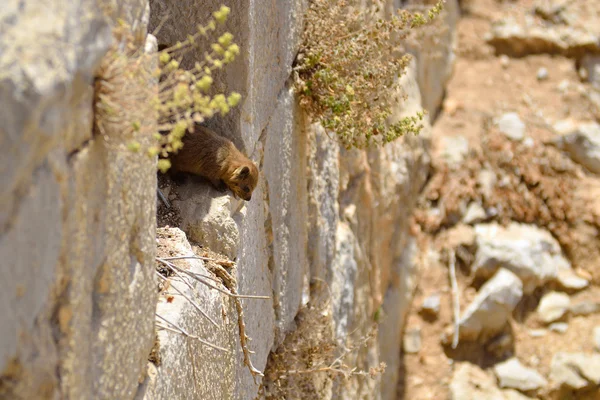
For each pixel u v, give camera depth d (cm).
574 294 1264
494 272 1234
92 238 244
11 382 201
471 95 1404
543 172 1326
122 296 278
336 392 818
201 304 389
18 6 193
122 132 252
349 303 857
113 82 242
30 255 198
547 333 1236
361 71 618
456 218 1276
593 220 1302
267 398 635
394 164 1109
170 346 333
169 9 486
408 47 1154
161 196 479
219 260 461
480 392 1179
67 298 226
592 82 1428
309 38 636
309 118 677
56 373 225
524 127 1363
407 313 1209
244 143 512
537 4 1481
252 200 537
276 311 632
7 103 177
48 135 192
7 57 181
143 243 302
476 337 1216
